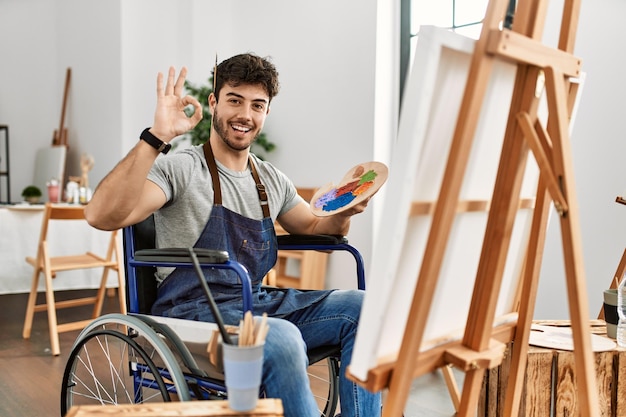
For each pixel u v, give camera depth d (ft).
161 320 4.46
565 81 3.58
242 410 3.20
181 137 14.98
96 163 17.40
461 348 3.42
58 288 12.42
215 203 4.92
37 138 19.75
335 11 12.28
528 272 3.93
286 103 13.61
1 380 7.84
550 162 3.33
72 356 4.77
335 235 5.57
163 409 3.25
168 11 16.29
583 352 3.39
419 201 3.01
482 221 3.41
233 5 15.44
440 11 11.02
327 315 4.85
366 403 4.66
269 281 9.00
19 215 11.98
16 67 19.63
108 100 16.62
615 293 5.07
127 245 4.75
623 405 4.76
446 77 2.88
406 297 3.14
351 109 11.96
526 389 4.68
